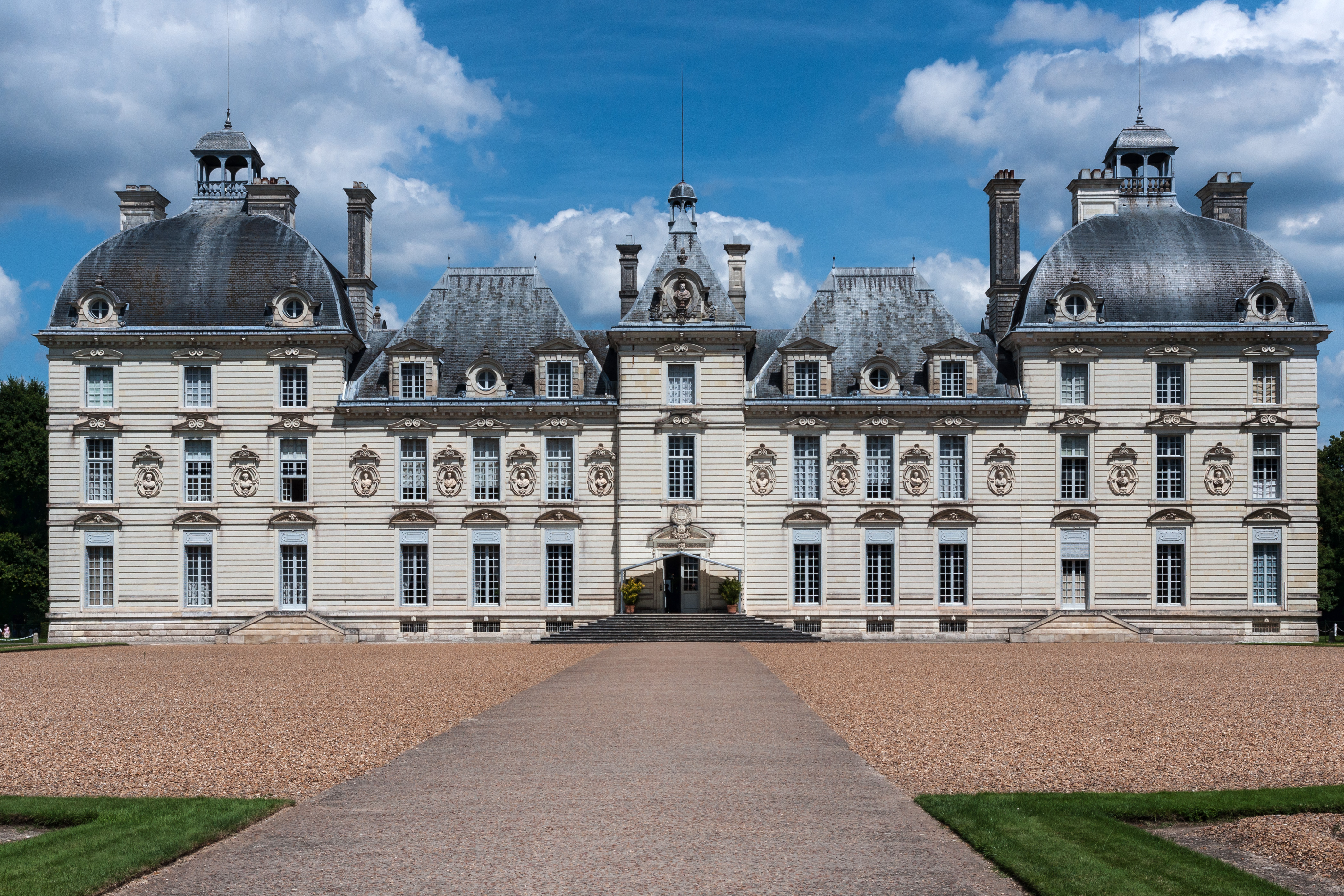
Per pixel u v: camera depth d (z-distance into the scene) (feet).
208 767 75.46
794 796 64.23
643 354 224.12
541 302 236.84
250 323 226.99
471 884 48.16
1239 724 95.09
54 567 225.35
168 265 230.68
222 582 224.94
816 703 108.17
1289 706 108.58
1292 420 221.66
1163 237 231.71
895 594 222.07
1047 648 195.93
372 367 230.89
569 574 224.74
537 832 56.39
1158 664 157.99
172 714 102.63
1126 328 221.87
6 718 101.60
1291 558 220.64
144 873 50.06
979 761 76.64
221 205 241.76
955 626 221.66
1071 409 222.69
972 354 224.94
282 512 224.94
